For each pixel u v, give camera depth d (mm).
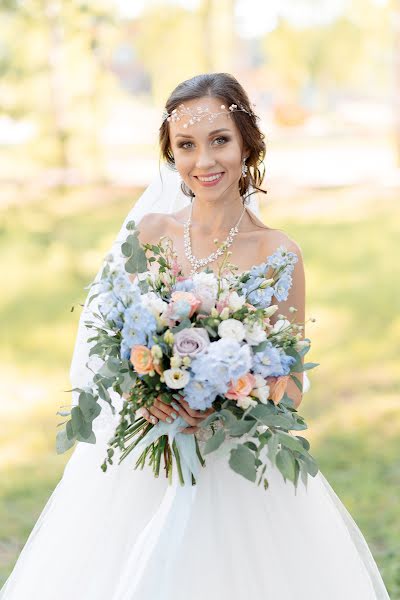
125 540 2959
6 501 5809
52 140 19656
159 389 2639
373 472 6207
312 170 22500
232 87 2994
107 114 20672
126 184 20016
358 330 10695
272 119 31984
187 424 2756
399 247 14617
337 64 25266
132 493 3010
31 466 6605
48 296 12359
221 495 2877
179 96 2980
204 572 2779
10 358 9867
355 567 3053
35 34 18250
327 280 13078
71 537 3057
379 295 12141
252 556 2836
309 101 37375
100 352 2736
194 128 2941
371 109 39125
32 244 14547
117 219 16609
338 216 17109
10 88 18656
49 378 9133
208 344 2590
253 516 2877
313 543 2949
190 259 3145
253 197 3418
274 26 25234
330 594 2912
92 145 20234
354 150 25922
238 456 2578
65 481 3229
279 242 3080
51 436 7359
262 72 31766
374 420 7535
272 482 2938
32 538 3268
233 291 2732
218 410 2682
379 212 17281
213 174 2973
